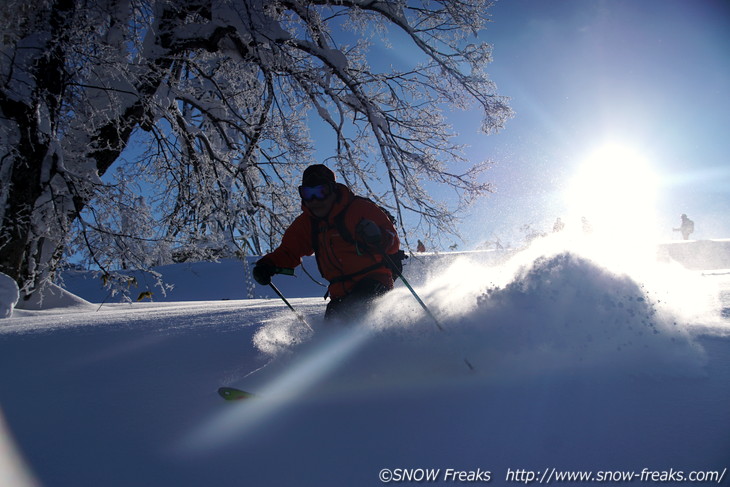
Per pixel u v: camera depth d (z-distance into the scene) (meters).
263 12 9.73
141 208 9.04
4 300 6.79
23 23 7.71
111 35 8.64
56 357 2.74
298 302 6.05
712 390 1.73
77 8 7.91
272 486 1.35
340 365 2.17
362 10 11.60
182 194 11.07
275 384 2.04
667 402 1.66
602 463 1.34
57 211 8.37
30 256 8.48
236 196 11.36
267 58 10.22
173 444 1.62
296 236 2.99
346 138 11.71
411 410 1.75
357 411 1.78
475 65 11.47
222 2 9.34
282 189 11.95
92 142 8.59
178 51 9.62
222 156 11.38
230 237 11.30
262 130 11.20
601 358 2.04
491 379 1.97
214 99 11.82
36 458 1.55
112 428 1.76
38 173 8.02
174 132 10.58
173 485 1.38
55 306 8.98
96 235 9.02
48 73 7.84
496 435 1.52
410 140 11.55
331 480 1.35
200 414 1.85
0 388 2.25
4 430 1.77
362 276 2.69
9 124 7.94
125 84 8.66
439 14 11.55
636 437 1.45
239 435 1.66
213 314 4.19
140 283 17.58
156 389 2.16
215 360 2.58
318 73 10.87
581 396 1.75
